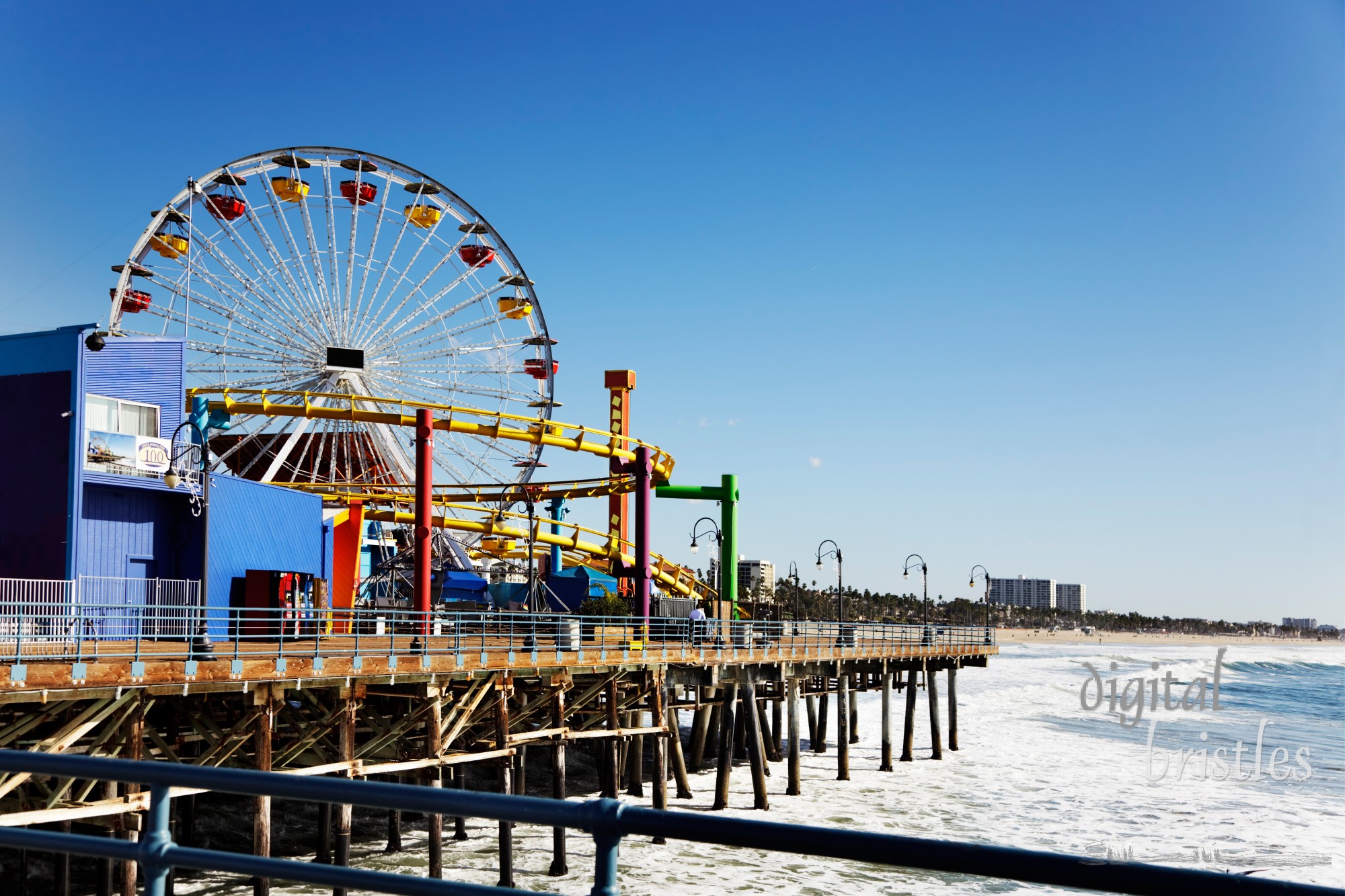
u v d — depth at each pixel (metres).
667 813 3.75
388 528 66.19
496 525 60.22
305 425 55.97
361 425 59.56
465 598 56.81
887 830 35.31
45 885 24.80
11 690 19.44
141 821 21.86
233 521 37.06
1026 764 50.84
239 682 23.28
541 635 32.19
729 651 40.09
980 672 127.00
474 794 3.98
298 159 62.84
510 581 57.72
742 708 51.06
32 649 25.52
